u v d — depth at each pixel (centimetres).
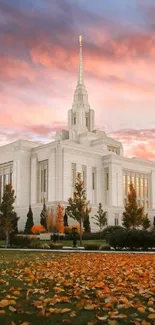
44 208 7431
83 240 5844
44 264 1648
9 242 4491
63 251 2978
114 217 8469
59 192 8831
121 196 9894
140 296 863
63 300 792
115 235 3183
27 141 9825
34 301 768
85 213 5012
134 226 6131
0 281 1068
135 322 627
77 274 1272
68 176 9088
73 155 9306
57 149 9056
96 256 2228
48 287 973
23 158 9662
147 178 10838
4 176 10244
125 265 1584
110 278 1159
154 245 3112
